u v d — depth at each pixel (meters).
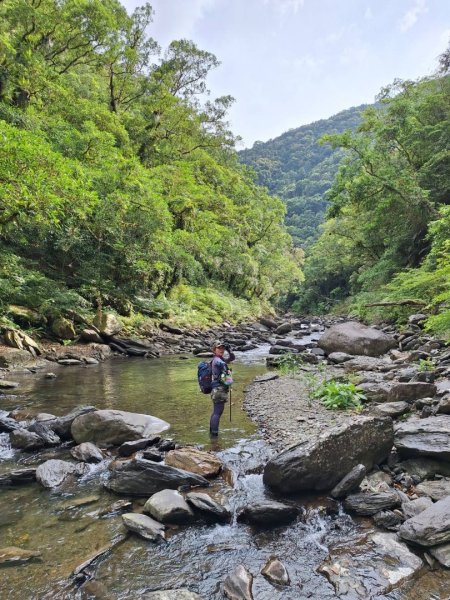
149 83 31.02
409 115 23.72
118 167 19.25
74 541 3.30
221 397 5.90
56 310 15.32
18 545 3.25
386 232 25.80
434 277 12.66
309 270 60.09
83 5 22.47
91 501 4.00
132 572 2.91
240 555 3.11
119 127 24.92
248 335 21.72
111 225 17.84
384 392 6.89
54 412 7.12
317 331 25.45
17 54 20.02
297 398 7.67
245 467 4.71
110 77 29.95
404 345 12.43
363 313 21.03
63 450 5.46
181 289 27.41
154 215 18.94
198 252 27.36
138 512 3.78
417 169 24.70
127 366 12.53
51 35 23.73
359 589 2.65
